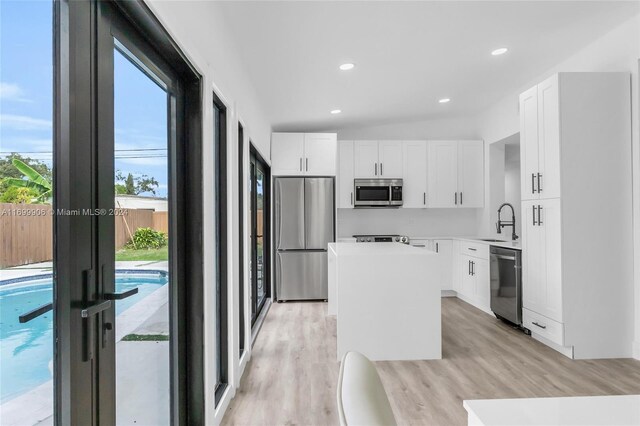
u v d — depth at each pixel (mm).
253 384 2373
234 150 2385
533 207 3096
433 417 1960
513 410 734
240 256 2795
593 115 2789
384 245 3600
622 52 2738
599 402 762
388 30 2547
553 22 2580
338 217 5469
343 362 660
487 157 5020
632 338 2781
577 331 2764
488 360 2756
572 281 2771
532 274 3131
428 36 2668
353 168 5156
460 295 4898
